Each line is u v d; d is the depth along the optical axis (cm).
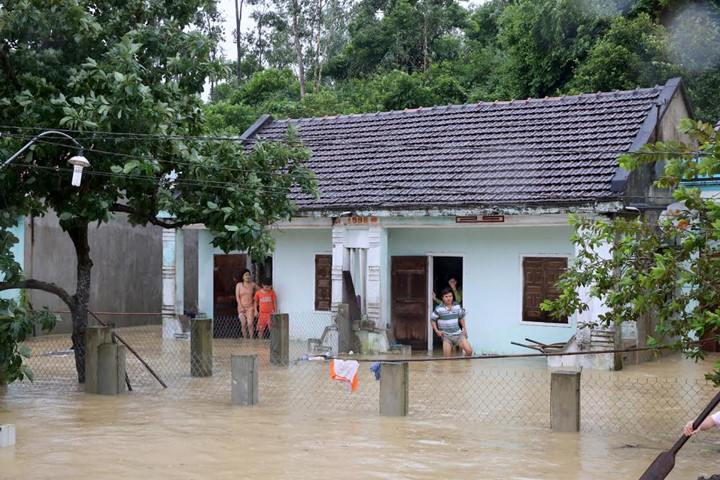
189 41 1383
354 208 1920
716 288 924
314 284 2162
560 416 1082
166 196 1409
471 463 907
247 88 4178
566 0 2941
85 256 1457
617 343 1636
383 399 1184
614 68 2716
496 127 2056
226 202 1390
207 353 1560
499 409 1235
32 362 1745
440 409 1234
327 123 2339
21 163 1266
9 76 1298
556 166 1809
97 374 1356
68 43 1345
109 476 849
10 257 1277
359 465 896
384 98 3428
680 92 1962
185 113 1408
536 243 1862
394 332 2014
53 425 1103
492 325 1916
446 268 2111
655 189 1781
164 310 2220
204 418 1153
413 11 4050
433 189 1889
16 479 837
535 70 3117
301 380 1515
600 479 847
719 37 2638
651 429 1104
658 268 884
